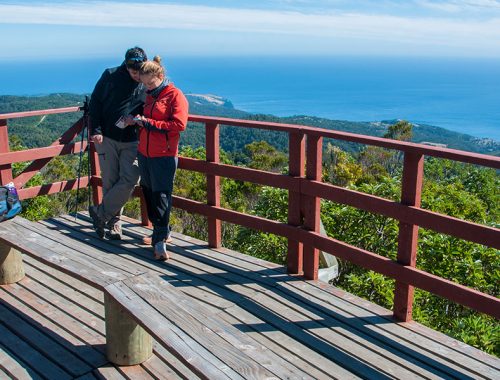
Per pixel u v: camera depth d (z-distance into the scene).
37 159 5.22
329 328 3.39
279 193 7.10
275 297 3.81
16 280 4.05
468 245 5.75
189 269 4.31
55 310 3.63
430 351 3.13
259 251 6.55
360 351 3.12
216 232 4.77
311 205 4.00
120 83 4.42
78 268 3.16
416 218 3.30
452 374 2.90
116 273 3.10
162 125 4.05
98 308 3.64
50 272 4.25
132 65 4.20
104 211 4.75
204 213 4.75
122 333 2.92
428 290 3.28
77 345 3.19
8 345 3.21
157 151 4.18
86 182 5.65
